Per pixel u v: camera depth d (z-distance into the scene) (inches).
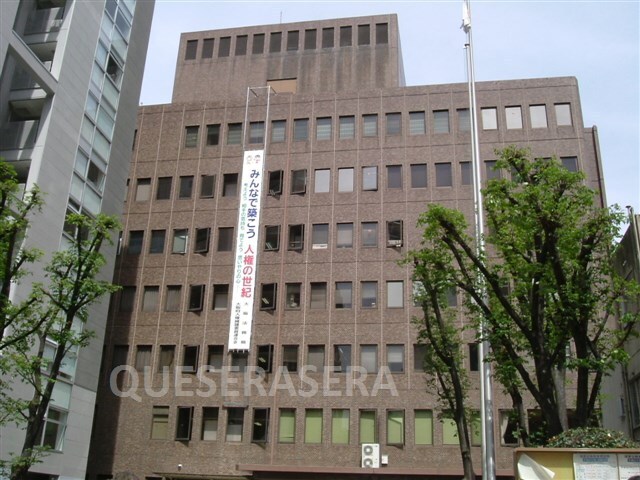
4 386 765.9
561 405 673.6
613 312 689.6
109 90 1428.4
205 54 2095.2
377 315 1512.1
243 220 1640.0
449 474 1339.8
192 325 1579.7
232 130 1763.0
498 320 708.0
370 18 2028.8
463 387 1119.6
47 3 1315.2
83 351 1293.1
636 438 958.4
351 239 1590.8
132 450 1497.3
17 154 1168.2
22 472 685.3
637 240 902.4
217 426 1489.9
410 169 1631.4
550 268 662.5
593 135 1638.8
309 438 1446.9
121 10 1503.4
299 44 2042.3
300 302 1552.7
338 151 1683.1
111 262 1411.2
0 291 754.8
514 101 1656.0
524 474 438.0
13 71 1237.1
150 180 1743.4
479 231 829.8
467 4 987.3
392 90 1724.9
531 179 690.8
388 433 1421.0
